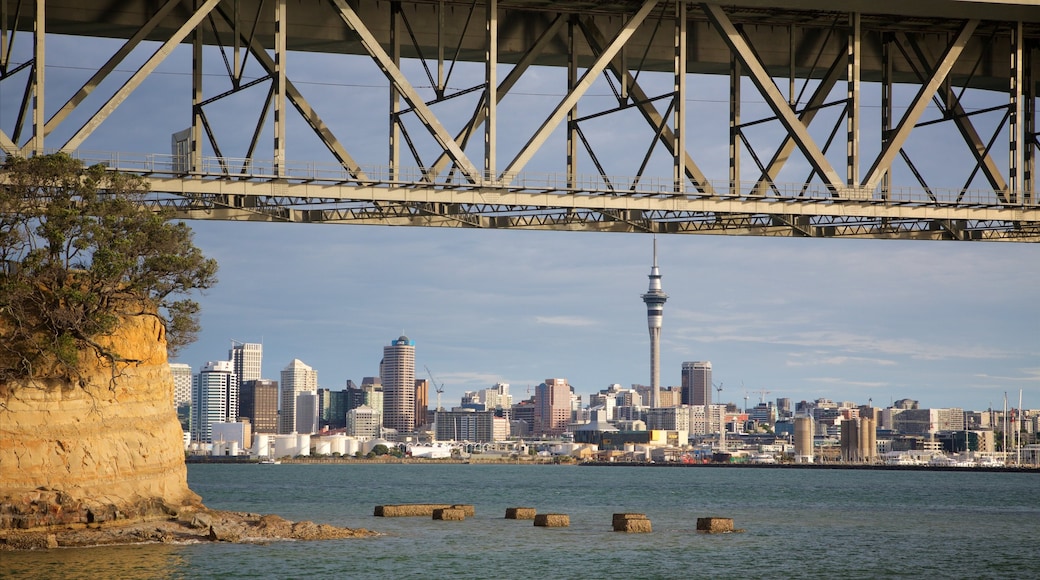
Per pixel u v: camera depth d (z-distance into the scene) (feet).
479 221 166.20
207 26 170.30
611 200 162.20
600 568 160.15
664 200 164.35
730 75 173.47
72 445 155.74
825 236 179.73
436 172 160.15
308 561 154.61
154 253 155.53
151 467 169.07
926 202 171.22
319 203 159.02
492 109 159.12
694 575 156.25
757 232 177.68
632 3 174.29
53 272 149.07
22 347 149.89
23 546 148.46
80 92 145.79
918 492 530.27
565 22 176.24
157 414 171.22
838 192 167.22
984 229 183.42
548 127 158.30
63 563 139.95
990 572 165.78
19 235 146.82
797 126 165.37
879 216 170.40
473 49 178.29
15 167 142.31
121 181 149.79
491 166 158.30
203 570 142.20
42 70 144.66
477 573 152.76
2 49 148.97
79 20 163.53
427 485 598.75
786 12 180.45
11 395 150.30
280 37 153.38
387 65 154.81
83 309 151.23
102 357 159.94
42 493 151.74
